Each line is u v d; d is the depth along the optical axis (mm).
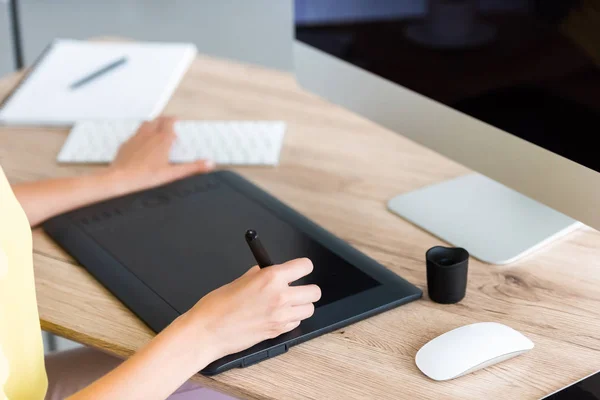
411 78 1051
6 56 3381
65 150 1300
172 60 1654
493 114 931
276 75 1619
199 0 3594
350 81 1176
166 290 895
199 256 957
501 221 1015
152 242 993
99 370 1115
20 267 809
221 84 1573
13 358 792
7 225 801
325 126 1366
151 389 749
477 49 932
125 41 1805
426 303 879
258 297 792
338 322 831
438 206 1066
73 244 1005
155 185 1146
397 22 1045
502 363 781
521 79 876
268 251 959
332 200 1111
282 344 800
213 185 1137
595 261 941
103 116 1419
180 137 1322
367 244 998
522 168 908
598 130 797
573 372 763
